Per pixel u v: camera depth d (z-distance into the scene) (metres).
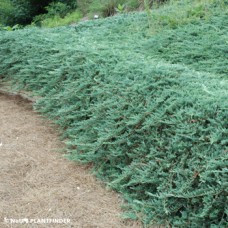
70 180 3.15
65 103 3.85
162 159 2.63
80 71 3.79
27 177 3.20
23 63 4.72
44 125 4.18
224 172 2.24
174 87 2.93
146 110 2.86
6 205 2.86
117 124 3.02
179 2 5.95
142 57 3.77
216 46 4.22
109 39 5.12
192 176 2.39
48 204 2.85
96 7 9.05
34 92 4.50
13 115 4.52
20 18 11.98
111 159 3.13
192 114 2.53
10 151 3.63
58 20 10.38
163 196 2.44
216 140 2.32
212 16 5.02
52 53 4.34
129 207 2.77
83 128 3.44
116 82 3.27
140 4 8.08
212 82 3.05
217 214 2.29
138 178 2.74
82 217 2.71
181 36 4.73
